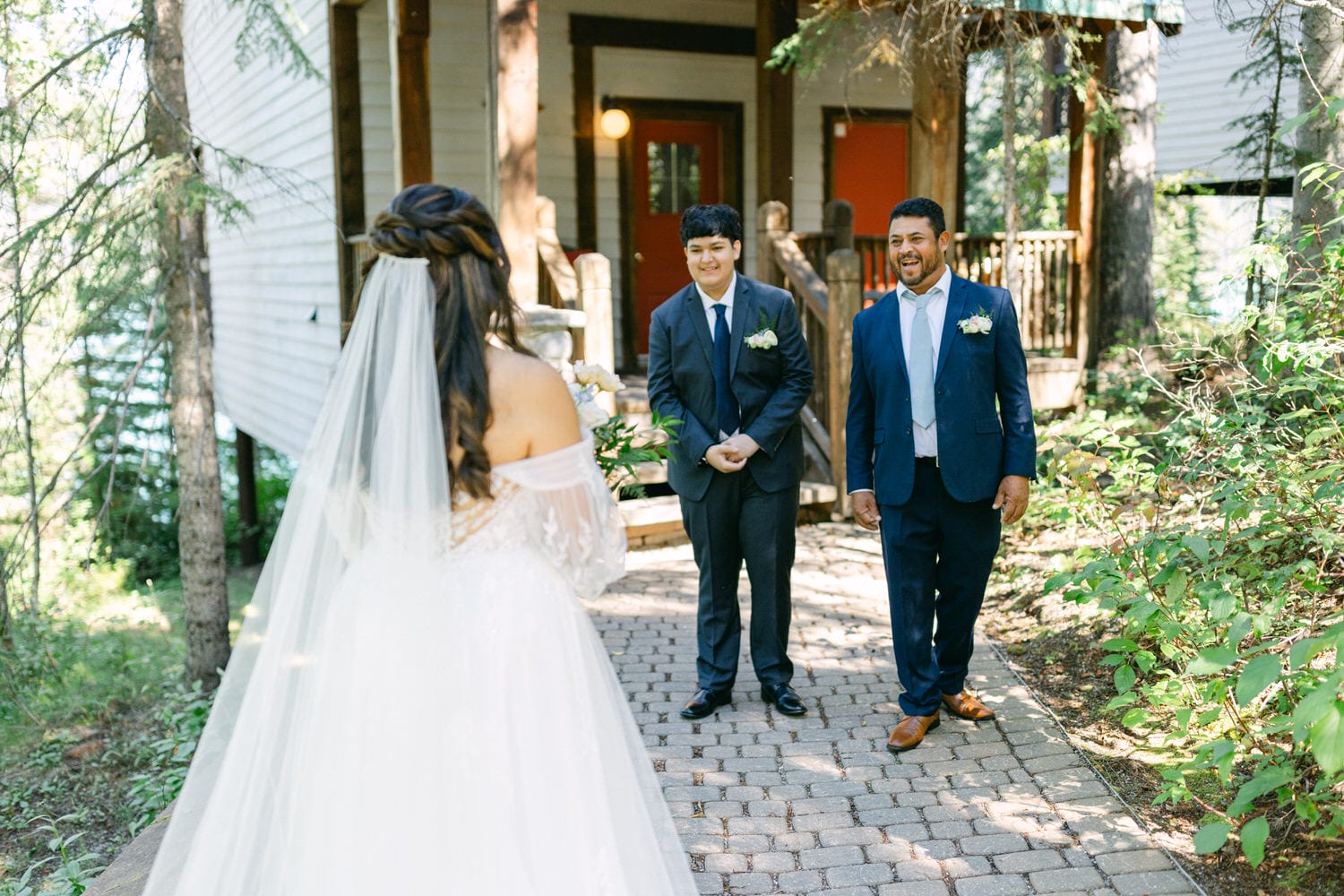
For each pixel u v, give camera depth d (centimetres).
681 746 394
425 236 204
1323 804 286
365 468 212
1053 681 441
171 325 674
